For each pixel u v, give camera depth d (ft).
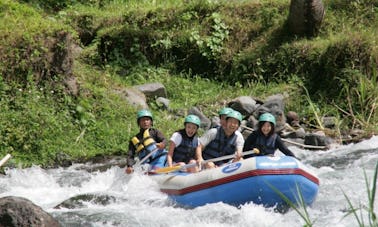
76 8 158.30
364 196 72.23
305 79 126.62
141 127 87.86
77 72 123.13
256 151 75.15
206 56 137.08
